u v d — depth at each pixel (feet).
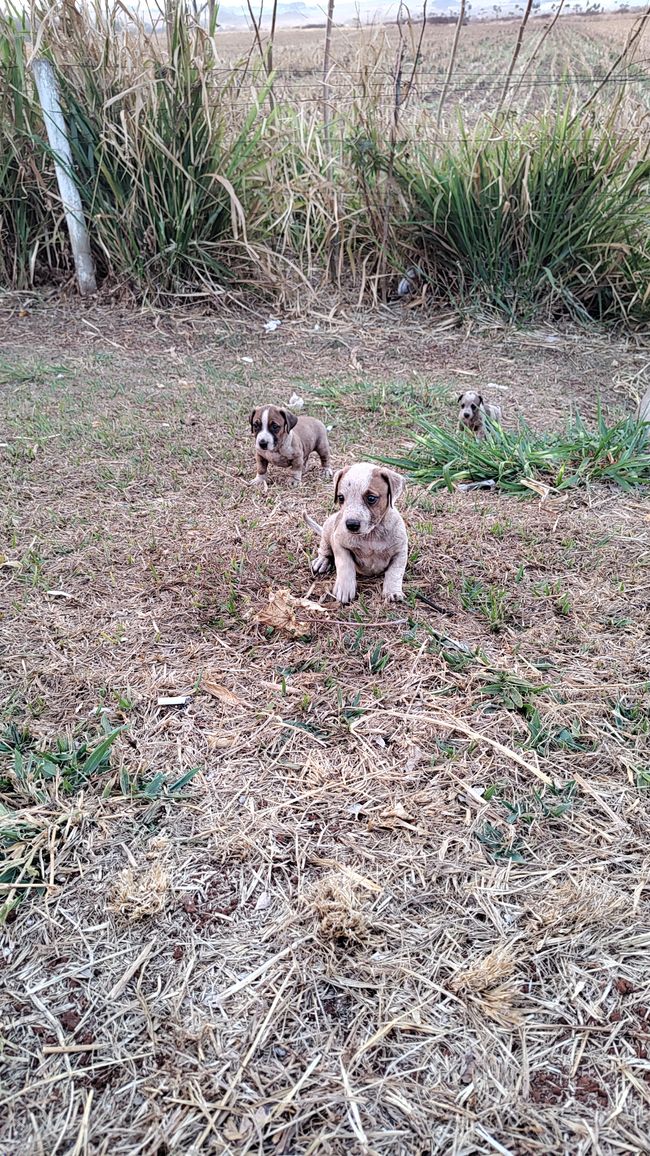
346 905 2.26
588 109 8.79
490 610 3.63
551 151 8.54
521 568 3.97
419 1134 1.81
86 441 5.54
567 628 3.57
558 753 2.86
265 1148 1.78
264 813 2.62
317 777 2.76
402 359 7.85
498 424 5.59
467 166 8.88
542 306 8.88
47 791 2.69
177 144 8.39
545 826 2.59
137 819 2.60
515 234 8.81
